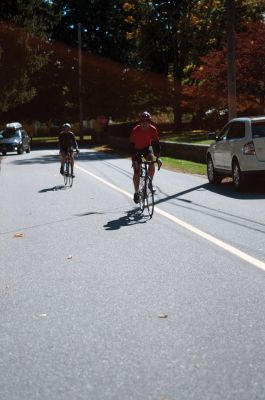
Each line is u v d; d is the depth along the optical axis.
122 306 6.07
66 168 19.19
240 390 4.07
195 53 50.62
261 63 30.98
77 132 85.94
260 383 4.17
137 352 4.81
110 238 9.84
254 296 6.32
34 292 6.69
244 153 15.84
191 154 27.52
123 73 59.75
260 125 15.98
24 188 19.05
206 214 12.16
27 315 5.86
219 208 12.98
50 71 59.81
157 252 8.66
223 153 17.20
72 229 10.84
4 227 11.38
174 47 52.72
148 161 12.34
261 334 5.15
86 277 7.31
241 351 4.77
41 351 4.88
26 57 41.25
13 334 5.32
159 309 5.94
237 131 16.70
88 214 12.66
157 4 51.66
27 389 4.16
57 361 4.66
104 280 7.14
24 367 4.55
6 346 5.02
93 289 6.75
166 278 7.16
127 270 7.61
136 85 59.25
